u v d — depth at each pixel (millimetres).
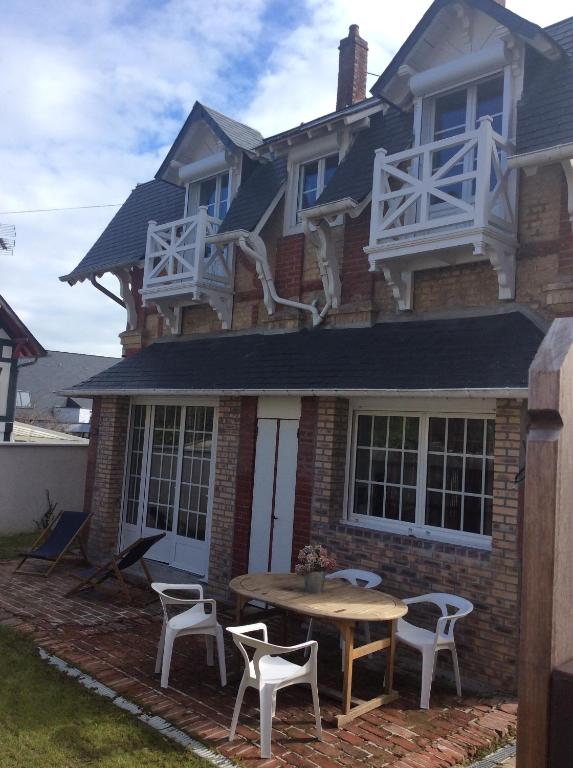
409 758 4637
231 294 10719
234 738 4781
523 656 2330
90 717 5027
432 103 8648
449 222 7242
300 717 5246
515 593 6078
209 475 9773
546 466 2338
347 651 5266
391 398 7527
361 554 7367
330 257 8930
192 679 5887
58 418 45875
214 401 9766
